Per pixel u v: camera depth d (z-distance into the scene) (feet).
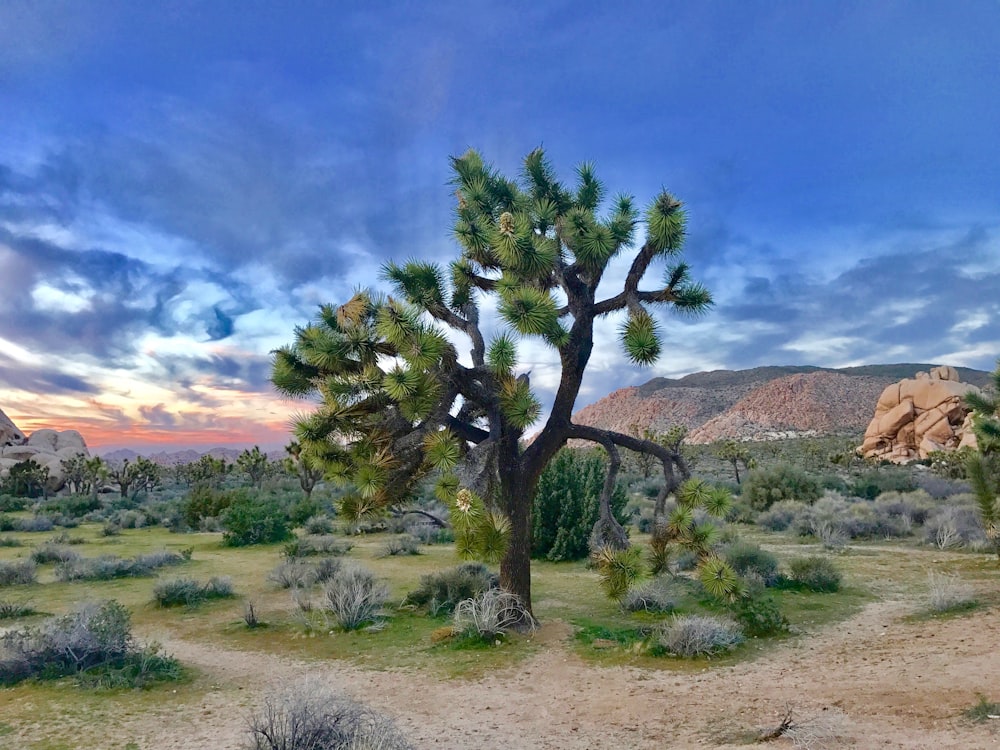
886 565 53.72
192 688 26.94
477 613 34.04
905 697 21.04
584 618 37.88
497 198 36.78
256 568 60.18
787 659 28.78
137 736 21.40
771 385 545.85
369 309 32.71
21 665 27.48
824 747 17.17
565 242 35.88
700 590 43.78
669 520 32.53
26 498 186.70
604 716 22.39
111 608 31.07
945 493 118.21
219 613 41.45
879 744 16.99
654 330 30.53
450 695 25.49
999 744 15.88
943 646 28.27
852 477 178.29
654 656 29.60
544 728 21.57
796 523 75.97
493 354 31.19
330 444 32.24
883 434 277.23
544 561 63.31
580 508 64.18
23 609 40.37
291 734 18.75
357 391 31.78
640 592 39.60
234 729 21.80
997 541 52.19
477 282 36.27
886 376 521.65
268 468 198.90
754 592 41.29
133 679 27.25
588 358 35.58
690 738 19.44
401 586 49.24
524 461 35.73
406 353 29.71
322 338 32.37
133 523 108.37
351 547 69.56
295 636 35.14
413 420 31.01
